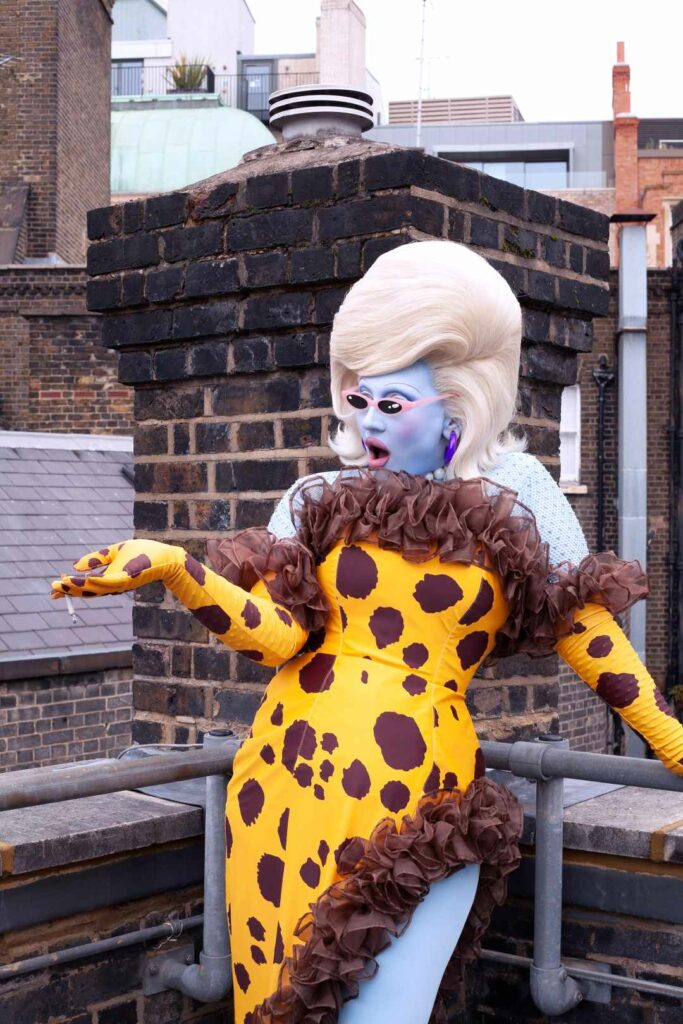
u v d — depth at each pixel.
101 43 22.66
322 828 1.78
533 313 2.81
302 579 1.87
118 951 2.21
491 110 39.03
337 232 2.60
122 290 2.96
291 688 1.91
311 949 1.74
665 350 16.38
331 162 2.67
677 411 16.31
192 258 2.84
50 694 9.38
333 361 2.00
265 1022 1.82
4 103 19.56
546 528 1.94
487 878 1.93
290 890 1.81
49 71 19.56
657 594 16.36
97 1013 2.18
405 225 2.50
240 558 1.92
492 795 1.86
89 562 1.69
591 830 2.22
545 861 2.19
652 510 16.38
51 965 2.09
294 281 2.66
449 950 1.82
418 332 1.85
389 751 1.78
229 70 42.22
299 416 2.72
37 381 16.91
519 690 2.72
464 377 1.90
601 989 2.25
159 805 2.33
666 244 26.31
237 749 2.21
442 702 1.85
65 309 16.83
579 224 2.90
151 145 30.94
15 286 16.89
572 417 16.38
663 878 2.18
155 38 46.91
